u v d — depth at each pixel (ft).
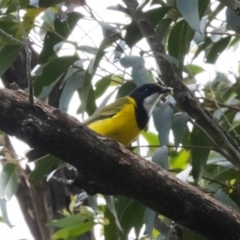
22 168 27.58
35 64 26.99
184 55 23.15
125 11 22.24
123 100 24.35
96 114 23.70
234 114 26.78
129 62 20.04
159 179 16.29
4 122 14.97
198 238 22.45
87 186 17.08
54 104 26.81
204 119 21.68
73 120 15.31
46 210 26.63
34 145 15.21
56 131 15.03
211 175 25.17
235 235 16.96
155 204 16.66
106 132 23.15
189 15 18.71
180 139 22.08
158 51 21.84
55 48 22.36
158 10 22.57
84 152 15.47
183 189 16.57
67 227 23.15
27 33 22.29
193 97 21.85
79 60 22.70
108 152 15.67
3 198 21.61
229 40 25.96
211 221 16.83
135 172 16.05
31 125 14.80
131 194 16.53
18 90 15.43
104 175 16.05
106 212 23.58
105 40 19.71
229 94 27.71
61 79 26.73
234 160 21.67
